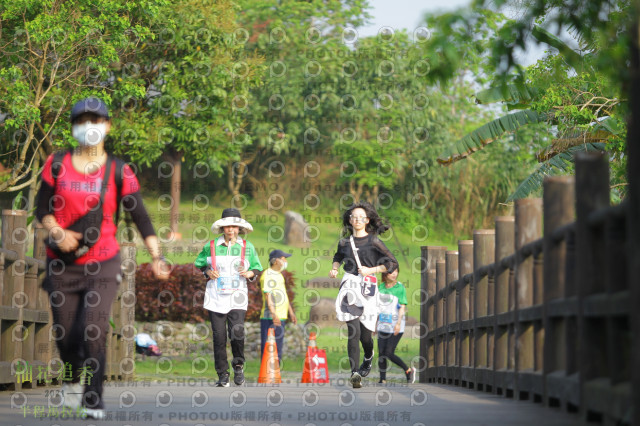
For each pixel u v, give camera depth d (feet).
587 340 44.98
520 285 65.05
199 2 230.27
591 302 43.37
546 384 55.26
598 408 41.60
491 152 363.97
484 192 374.63
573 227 50.19
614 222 39.96
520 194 169.68
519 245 65.16
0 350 80.38
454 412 54.44
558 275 55.16
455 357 106.32
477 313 85.51
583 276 45.24
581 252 45.60
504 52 61.98
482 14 61.00
